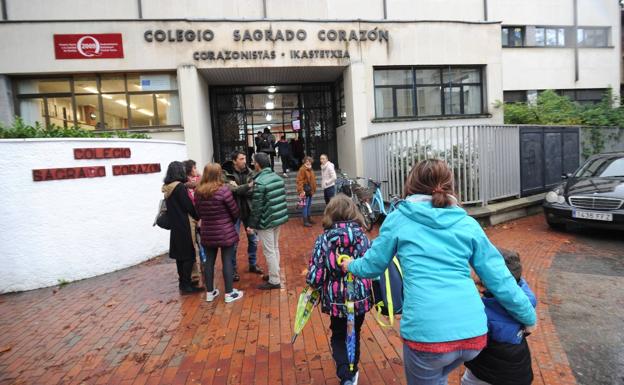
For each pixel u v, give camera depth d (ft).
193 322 14.25
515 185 32.01
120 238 21.68
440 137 29.09
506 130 30.96
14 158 18.44
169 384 10.48
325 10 46.83
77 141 19.98
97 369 11.39
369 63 40.73
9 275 18.40
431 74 43.34
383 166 33.19
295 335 9.68
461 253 6.40
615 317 13.47
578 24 57.72
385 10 48.42
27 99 37.58
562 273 18.17
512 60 55.67
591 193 24.06
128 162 22.34
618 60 59.67
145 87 38.37
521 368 7.04
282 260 22.08
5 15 40.40
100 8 42.34
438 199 6.57
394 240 6.73
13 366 11.76
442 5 50.49
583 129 41.81
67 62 36.22
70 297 17.53
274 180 16.74
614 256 20.47
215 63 37.81
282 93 48.73
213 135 46.85
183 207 16.85
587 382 9.94
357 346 9.73
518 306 6.41
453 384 9.89
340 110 46.60
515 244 23.66
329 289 9.28
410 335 6.36
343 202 9.68
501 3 54.29
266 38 38.45
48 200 19.16
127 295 17.44
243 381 10.44
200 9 44.29
